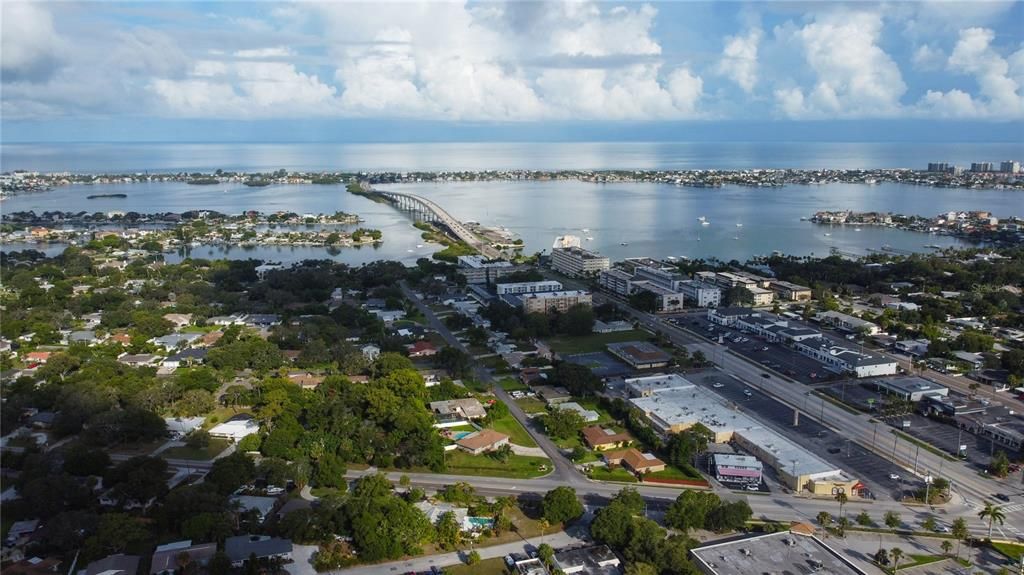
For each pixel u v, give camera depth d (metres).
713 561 151.25
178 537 161.50
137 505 177.00
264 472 188.75
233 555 151.62
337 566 154.00
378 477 183.62
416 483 195.12
